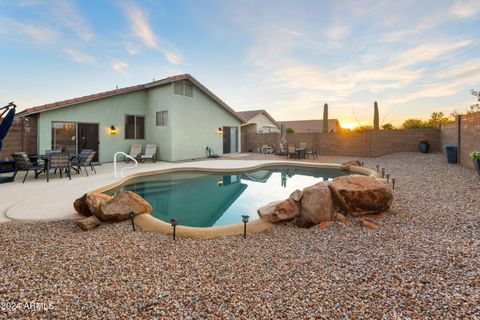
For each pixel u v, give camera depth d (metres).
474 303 2.30
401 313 2.21
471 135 9.31
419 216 4.85
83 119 13.47
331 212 4.85
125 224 4.74
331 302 2.40
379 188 4.95
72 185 7.96
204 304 2.40
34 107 11.51
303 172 12.54
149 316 2.23
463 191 6.48
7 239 3.91
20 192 6.97
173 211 6.79
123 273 2.98
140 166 12.73
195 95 16.38
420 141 15.06
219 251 3.65
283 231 4.48
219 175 11.57
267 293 2.58
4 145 10.24
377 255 3.37
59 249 3.60
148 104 16.22
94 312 2.27
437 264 3.03
